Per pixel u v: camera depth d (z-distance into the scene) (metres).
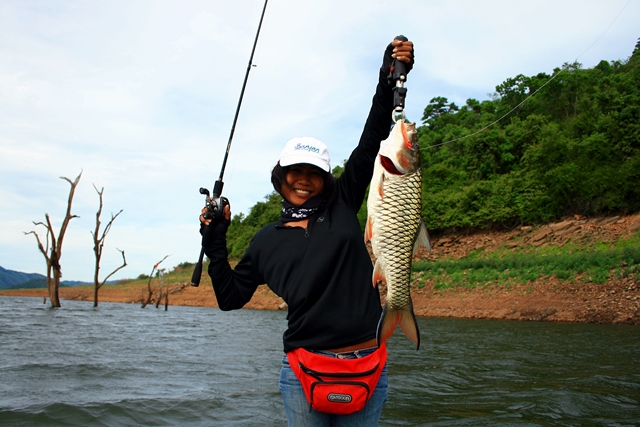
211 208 2.60
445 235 30.59
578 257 20.12
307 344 2.27
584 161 26.95
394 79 2.48
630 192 24.53
